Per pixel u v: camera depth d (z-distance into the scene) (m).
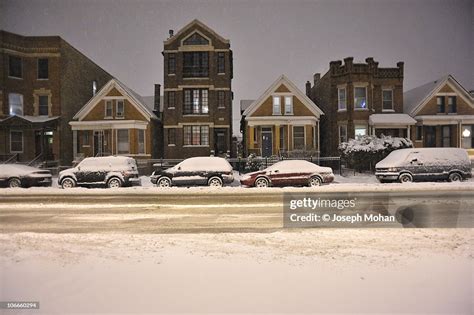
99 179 20.39
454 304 5.38
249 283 6.15
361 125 31.52
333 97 32.97
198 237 9.19
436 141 32.34
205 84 31.98
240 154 33.72
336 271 6.64
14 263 7.24
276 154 30.73
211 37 32.03
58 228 10.44
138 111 31.77
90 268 6.92
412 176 20.28
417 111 32.12
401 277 6.34
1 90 29.62
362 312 5.20
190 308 5.33
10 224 10.99
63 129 31.50
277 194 16.55
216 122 32.03
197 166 20.45
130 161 21.36
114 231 10.00
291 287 5.99
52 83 31.19
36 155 31.20
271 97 31.92
